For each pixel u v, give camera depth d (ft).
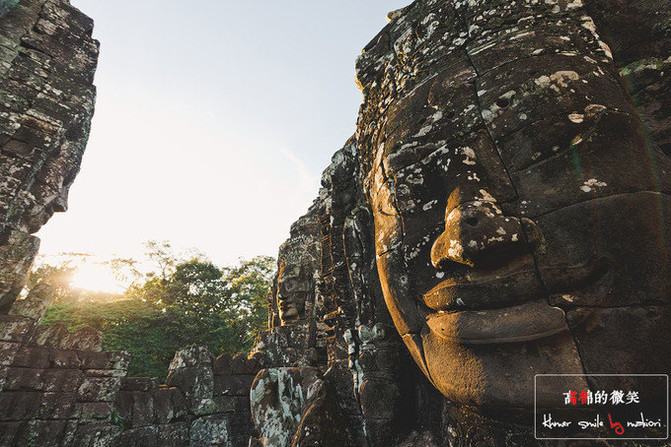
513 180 6.14
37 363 15.75
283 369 11.90
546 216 5.63
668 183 5.40
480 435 6.58
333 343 12.36
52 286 17.04
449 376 6.10
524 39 7.11
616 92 6.10
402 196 7.73
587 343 4.92
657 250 4.85
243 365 23.13
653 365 4.57
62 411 15.55
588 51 6.71
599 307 4.98
